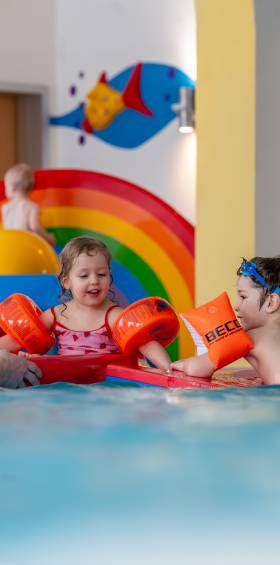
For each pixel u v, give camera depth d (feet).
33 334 11.49
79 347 11.92
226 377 10.16
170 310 11.07
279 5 13.42
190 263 19.49
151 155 25.79
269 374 9.51
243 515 4.58
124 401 8.02
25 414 7.30
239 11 13.38
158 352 10.92
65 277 11.98
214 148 14.07
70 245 11.79
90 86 27.84
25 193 20.33
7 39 27.76
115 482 5.14
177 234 19.51
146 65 25.73
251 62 13.29
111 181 20.11
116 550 4.17
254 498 4.84
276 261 9.91
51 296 14.11
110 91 26.35
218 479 5.18
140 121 26.08
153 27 25.44
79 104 28.22
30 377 9.96
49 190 20.56
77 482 5.15
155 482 5.13
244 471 5.34
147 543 4.25
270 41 13.39
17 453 5.82
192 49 24.03
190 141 24.12
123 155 26.78
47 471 5.38
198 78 14.24
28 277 14.05
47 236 20.22
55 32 28.71
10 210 20.42
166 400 8.07
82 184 20.35
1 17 27.58
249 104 13.37
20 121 28.81
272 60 13.44
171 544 4.25
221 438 6.24
